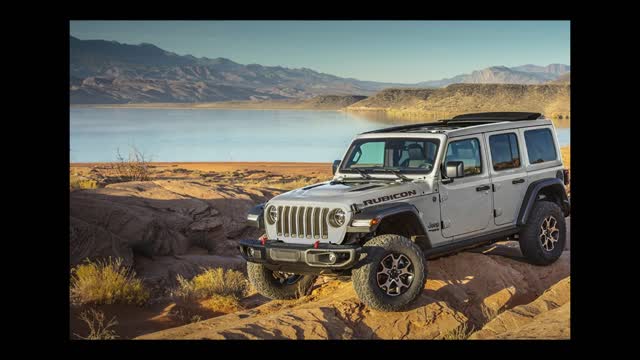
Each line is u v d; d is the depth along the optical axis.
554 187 9.23
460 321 6.99
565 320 6.09
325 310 6.86
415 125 8.91
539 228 8.73
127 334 7.71
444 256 8.58
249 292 10.29
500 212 8.38
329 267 6.66
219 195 17.33
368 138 8.26
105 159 74.06
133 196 15.81
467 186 7.95
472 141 8.14
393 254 6.91
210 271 10.38
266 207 7.33
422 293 7.40
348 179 8.05
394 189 7.29
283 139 132.00
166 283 12.09
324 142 119.06
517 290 8.13
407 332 6.74
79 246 11.49
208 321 7.46
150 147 102.94
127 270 11.86
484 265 8.44
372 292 6.67
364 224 6.69
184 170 45.91
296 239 7.09
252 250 7.22
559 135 105.50
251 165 54.72
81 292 8.91
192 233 15.24
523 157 8.80
